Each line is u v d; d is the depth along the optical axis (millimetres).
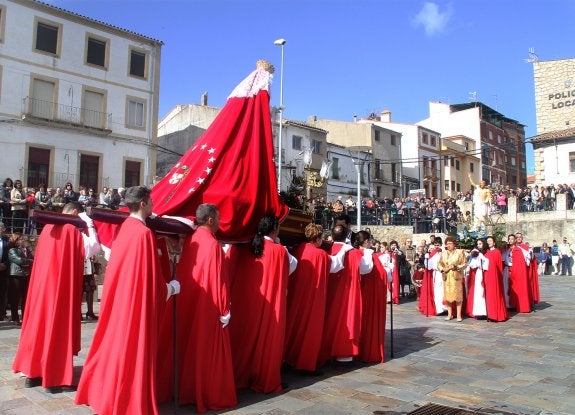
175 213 5434
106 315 4453
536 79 38562
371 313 7121
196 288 4930
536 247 27094
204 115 35531
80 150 27391
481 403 5238
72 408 4766
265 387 5457
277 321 5531
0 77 24750
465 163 54906
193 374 4891
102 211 5230
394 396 5445
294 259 5980
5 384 5539
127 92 29484
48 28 26609
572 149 33938
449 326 10422
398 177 46719
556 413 4957
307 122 46156
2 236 10453
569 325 10484
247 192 5762
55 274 5348
